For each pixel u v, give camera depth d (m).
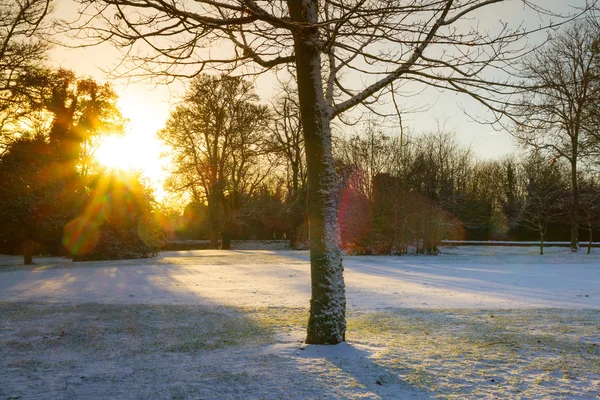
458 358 6.70
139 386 5.62
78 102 37.12
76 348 7.85
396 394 5.16
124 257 32.25
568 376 5.81
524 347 7.38
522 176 56.88
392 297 14.09
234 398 5.09
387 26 6.14
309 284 17.44
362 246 37.66
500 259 32.34
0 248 42.75
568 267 26.09
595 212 40.19
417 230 37.19
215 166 41.69
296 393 5.21
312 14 7.23
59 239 39.62
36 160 30.44
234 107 32.12
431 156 39.56
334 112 7.72
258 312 11.15
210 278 19.69
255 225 58.38
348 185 38.12
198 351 7.51
